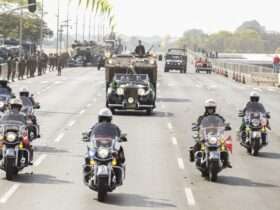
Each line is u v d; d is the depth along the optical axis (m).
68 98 85.50
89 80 126.69
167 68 181.38
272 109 78.88
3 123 32.09
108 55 76.81
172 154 42.25
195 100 88.06
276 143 48.91
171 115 68.00
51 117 62.72
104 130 28.00
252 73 135.50
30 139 39.16
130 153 42.28
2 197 28.50
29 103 39.91
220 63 188.25
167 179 33.75
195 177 34.44
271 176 35.50
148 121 61.84
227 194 30.44
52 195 29.11
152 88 68.81
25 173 34.16
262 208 27.69
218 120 33.25
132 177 34.09
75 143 45.72
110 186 27.86
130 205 27.56
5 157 31.67
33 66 132.50
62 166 36.56
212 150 32.69
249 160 40.81
